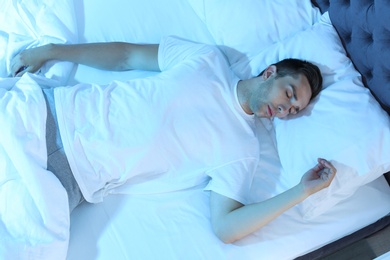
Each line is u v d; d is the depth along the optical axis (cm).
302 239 132
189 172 140
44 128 125
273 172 144
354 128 129
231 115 144
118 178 134
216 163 138
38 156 121
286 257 130
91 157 128
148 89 138
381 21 122
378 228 146
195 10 176
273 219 126
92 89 138
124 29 171
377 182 145
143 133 132
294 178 136
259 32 161
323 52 147
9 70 153
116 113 133
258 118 155
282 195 124
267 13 160
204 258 125
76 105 132
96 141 128
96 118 131
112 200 135
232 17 163
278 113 140
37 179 117
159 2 176
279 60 155
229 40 165
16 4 162
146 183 138
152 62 160
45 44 156
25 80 133
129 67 162
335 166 128
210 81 144
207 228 131
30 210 115
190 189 141
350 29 144
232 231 125
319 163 126
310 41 150
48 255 114
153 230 129
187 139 137
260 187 140
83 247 124
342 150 128
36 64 152
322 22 155
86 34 168
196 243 127
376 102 134
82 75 159
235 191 132
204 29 173
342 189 130
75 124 129
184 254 125
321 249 138
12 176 118
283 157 142
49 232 115
